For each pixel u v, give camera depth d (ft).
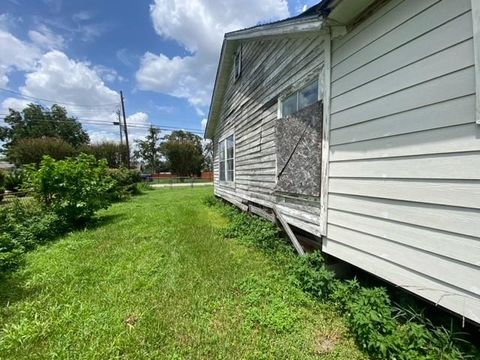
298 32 11.27
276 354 6.72
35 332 7.48
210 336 7.42
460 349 5.92
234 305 9.01
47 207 21.01
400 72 7.14
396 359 5.92
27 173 21.98
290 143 13.61
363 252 8.50
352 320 7.12
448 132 5.97
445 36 6.02
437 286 6.22
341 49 9.60
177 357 6.61
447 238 6.00
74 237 17.70
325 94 10.47
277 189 15.35
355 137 8.83
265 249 14.40
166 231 19.01
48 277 11.14
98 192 23.03
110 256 13.73
